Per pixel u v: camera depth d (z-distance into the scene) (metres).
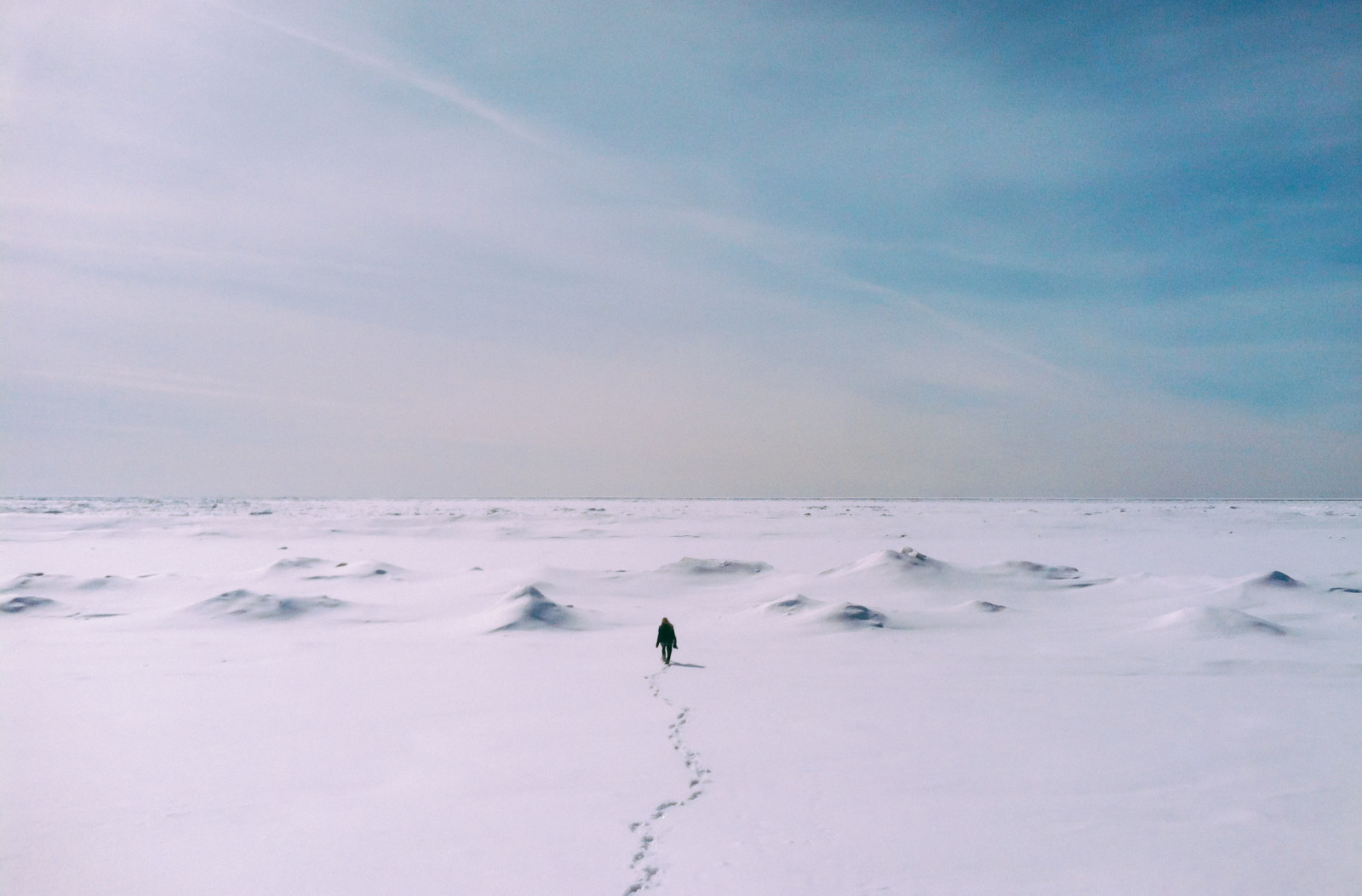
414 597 52.84
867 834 13.30
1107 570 73.44
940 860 12.19
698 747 18.75
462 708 22.86
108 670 28.48
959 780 16.25
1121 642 36.44
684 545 109.31
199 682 26.42
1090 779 16.42
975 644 35.81
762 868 11.90
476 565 80.12
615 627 41.38
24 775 16.64
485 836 13.25
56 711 22.36
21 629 38.53
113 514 174.75
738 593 58.00
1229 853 12.52
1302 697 24.55
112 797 15.30
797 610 44.12
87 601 47.84
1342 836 13.23
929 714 22.11
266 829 13.61
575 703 23.53
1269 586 52.50
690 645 35.38
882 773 16.72
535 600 43.25
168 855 12.45
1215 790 15.66
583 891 11.16
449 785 16.02
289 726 20.80
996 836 13.23
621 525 152.50
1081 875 11.68
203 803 14.95
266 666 29.50
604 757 17.92
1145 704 23.50
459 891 11.16
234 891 11.19
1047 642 36.28
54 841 13.05
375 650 33.53
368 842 13.01
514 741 19.31
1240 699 24.25
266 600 44.00
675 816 14.18
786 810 14.48
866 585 58.44
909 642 36.25
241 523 143.00
